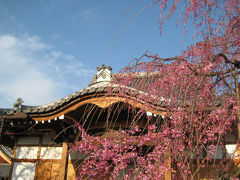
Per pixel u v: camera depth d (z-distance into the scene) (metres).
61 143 10.17
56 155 10.54
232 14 4.71
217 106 5.01
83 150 8.66
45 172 10.37
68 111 8.39
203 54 5.05
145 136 6.93
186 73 5.09
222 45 4.83
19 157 10.76
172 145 5.63
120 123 9.24
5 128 10.31
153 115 6.14
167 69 5.35
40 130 10.61
